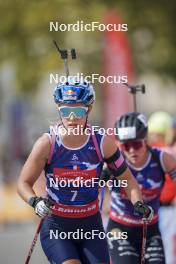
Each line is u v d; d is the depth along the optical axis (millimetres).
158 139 22266
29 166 12945
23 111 58312
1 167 53844
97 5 53000
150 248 15391
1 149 58000
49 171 13117
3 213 37750
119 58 36250
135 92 16281
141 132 15281
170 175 15766
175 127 21656
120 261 15469
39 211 12570
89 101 12883
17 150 56094
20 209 39688
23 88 58562
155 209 15758
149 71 56156
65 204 13281
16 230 34188
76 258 12969
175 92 63562
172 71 56062
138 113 15648
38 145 12922
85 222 13391
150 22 53688
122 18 52062
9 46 56406
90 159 13016
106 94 35938
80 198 13250
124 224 15711
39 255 25891
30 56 56312
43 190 15891
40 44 56062
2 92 67500
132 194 13570
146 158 15586
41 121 62812
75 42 56188
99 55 56281
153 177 15648
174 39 54531
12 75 60844
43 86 68688
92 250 13219
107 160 13297
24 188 12867
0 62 57375
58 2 54188
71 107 12758
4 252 26844
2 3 55562
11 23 55625
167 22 53938
